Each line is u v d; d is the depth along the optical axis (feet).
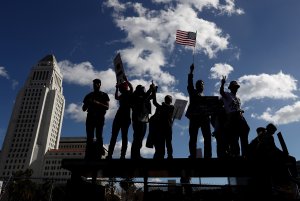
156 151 24.04
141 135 23.65
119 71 25.86
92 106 23.40
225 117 24.35
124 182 23.18
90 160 19.27
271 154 19.80
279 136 20.03
